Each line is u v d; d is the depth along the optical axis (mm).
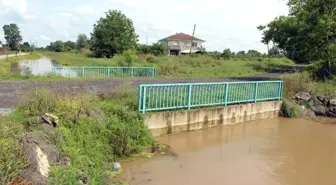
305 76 15703
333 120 12844
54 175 4457
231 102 11328
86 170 5281
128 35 49156
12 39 87438
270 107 12875
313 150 9031
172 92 9641
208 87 10555
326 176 7176
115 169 6379
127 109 8508
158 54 49812
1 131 4996
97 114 7543
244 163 7719
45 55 64812
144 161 7180
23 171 4199
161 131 9219
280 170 7406
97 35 47781
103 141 6934
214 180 6562
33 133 5238
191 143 9039
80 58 46438
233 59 50531
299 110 13266
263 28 28578
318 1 17219
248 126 11531
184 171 6891
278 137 10250
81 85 12688
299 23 18406
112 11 48438
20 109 6613
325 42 17297
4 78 14961
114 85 13602
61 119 6676
